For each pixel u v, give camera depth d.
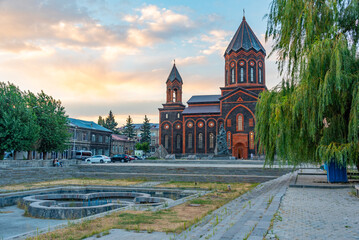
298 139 16.48
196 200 14.56
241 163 43.66
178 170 30.92
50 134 42.03
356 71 14.20
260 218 8.55
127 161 57.47
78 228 8.58
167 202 14.61
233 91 65.88
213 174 29.66
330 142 15.32
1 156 36.09
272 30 18.05
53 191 21.83
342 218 8.38
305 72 14.71
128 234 7.73
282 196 13.03
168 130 76.31
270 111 17.92
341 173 18.16
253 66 67.50
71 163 40.25
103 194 19.27
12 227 11.18
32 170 28.33
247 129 65.00
